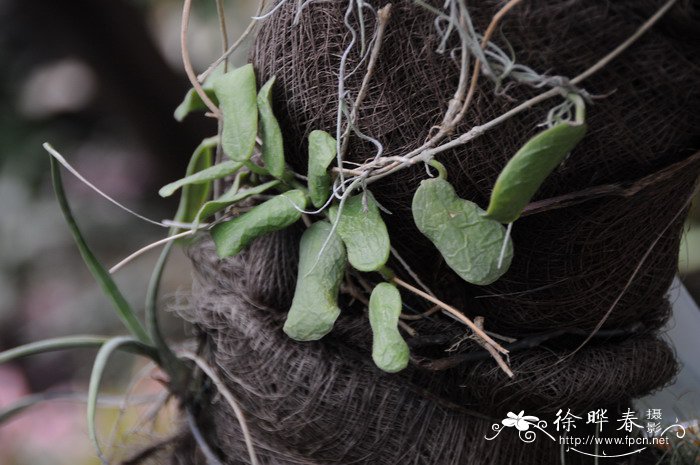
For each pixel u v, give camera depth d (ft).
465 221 1.66
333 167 1.77
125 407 2.26
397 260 1.85
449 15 1.61
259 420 1.96
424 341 1.85
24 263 6.49
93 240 6.47
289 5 1.77
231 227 1.80
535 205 1.69
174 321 5.31
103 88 5.38
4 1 6.63
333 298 1.77
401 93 1.69
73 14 4.82
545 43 1.58
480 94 1.64
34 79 7.09
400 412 1.87
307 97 1.77
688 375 2.23
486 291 1.84
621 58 1.58
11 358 2.05
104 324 6.05
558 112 1.62
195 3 4.98
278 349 1.89
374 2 1.67
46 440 4.61
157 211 6.58
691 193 1.77
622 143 1.64
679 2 1.54
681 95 1.61
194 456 2.17
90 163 6.82
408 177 1.74
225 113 1.78
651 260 1.82
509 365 1.85
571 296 1.82
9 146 7.01
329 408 1.87
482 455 1.90
